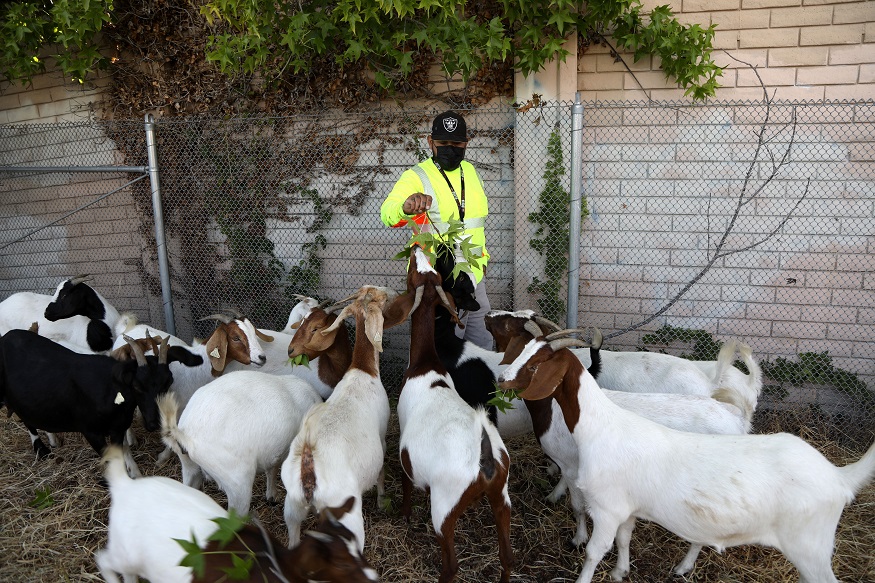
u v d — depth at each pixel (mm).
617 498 3359
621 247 5684
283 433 3812
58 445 5129
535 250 5723
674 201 5535
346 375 3924
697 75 5156
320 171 6195
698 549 3656
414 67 5766
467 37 5211
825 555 3033
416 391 3832
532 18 5277
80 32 5836
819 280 5375
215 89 6332
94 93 6699
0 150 7145
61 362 4449
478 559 3816
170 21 6320
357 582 2418
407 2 5004
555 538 4016
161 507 2859
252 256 6496
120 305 7039
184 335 6828
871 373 5355
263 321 6562
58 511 4227
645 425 3398
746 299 5535
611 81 5500
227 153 6371
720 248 5512
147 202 6695
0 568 3650
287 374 4660
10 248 7305
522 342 4039
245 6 5238
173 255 6676
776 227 5398
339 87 6012
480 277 4754
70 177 6914
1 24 6160
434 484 3322
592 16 5191
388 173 6047
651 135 5488
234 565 2520
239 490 3662
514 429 4352
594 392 3412
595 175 5633
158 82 6492
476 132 5754
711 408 3746
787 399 5504
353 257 6281
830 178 5246
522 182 5645
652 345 5750
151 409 4082
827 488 2971
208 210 6512
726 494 3070
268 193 6352
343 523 2791
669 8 5242
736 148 5367
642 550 3895
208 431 3586
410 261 4184
